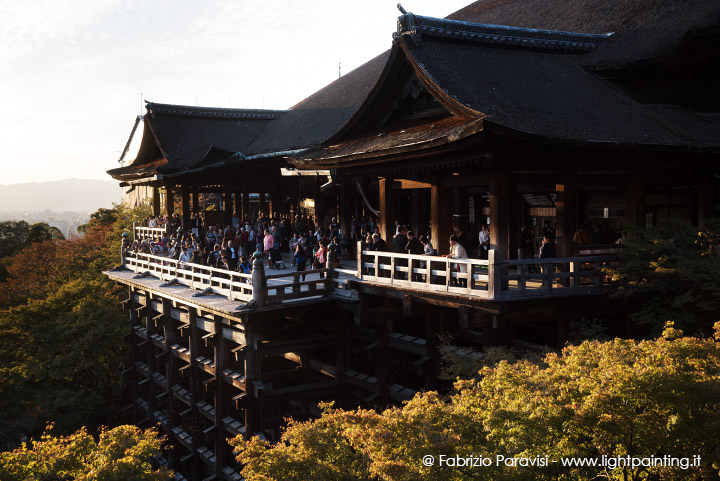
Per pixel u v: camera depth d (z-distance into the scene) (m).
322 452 8.93
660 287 16.62
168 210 40.16
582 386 8.34
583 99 20.81
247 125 47.25
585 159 17.41
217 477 24.00
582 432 8.05
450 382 19.31
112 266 45.53
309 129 38.81
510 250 22.81
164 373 31.59
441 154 18.05
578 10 31.70
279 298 20.94
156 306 29.84
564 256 17.94
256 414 21.88
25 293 47.88
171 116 44.69
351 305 20.84
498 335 17.42
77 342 33.94
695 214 21.58
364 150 20.34
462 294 16.50
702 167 18.97
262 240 31.91
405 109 22.70
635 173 18.77
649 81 22.81
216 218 39.62
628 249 17.02
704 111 22.56
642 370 7.90
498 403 8.93
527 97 19.66
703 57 21.33
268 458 8.83
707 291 17.17
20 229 98.94
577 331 17.58
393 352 23.27
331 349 26.77
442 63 20.28
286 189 39.94
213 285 24.64
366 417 9.23
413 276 18.56
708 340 9.70
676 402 7.57
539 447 7.83
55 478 11.26
